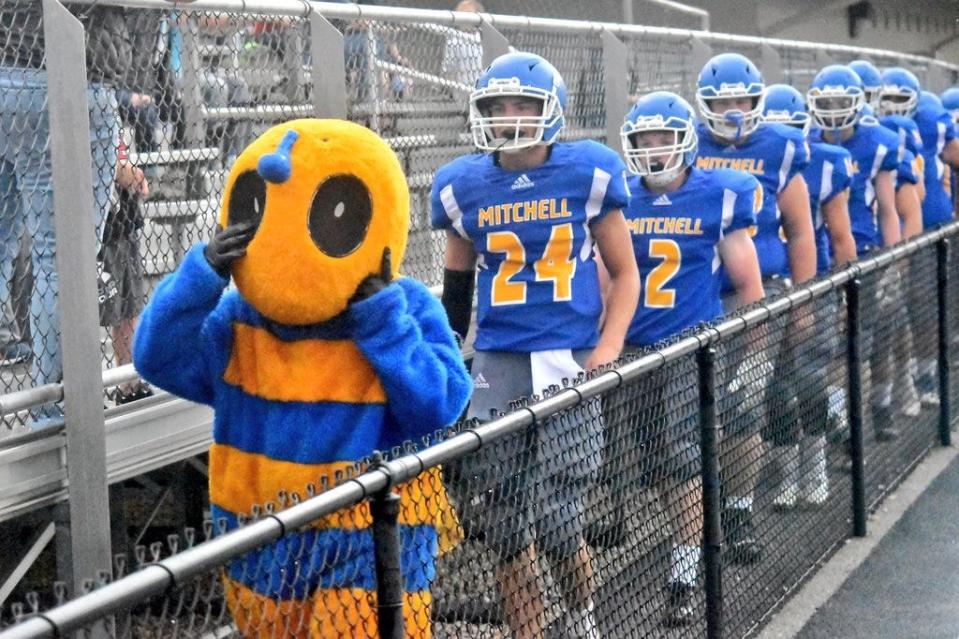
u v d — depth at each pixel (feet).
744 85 22.33
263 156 11.19
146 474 18.79
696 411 14.67
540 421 11.15
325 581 9.76
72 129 13.33
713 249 19.16
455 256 17.13
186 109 15.39
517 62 15.99
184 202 15.39
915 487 24.95
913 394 26.14
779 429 17.89
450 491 10.41
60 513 13.76
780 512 18.19
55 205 13.25
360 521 9.90
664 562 13.91
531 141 15.97
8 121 13.26
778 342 17.65
